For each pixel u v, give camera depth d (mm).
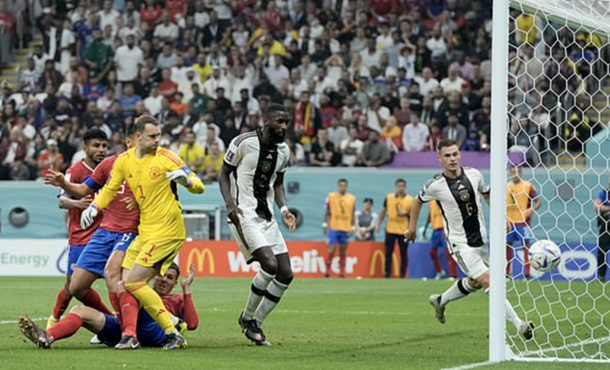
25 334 24516
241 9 86000
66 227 77125
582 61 73188
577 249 61500
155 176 24859
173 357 23406
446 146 29969
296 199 74750
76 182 28938
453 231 30281
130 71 85188
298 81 82125
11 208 77812
